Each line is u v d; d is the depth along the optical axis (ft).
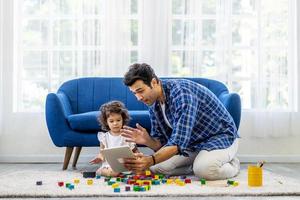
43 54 14.30
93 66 14.11
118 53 14.15
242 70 14.46
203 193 8.13
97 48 14.15
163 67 14.24
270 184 9.12
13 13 14.23
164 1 14.23
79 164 13.43
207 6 14.43
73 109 13.24
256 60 14.14
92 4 14.12
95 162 10.77
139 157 8.56
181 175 10.49
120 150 8.47
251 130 14.12
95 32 14.15
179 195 8.07
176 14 14.40
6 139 14.19
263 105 14.06
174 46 14.40
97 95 13.42
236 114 11.56
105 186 8.92
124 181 9.43
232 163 10.38
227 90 12.90
